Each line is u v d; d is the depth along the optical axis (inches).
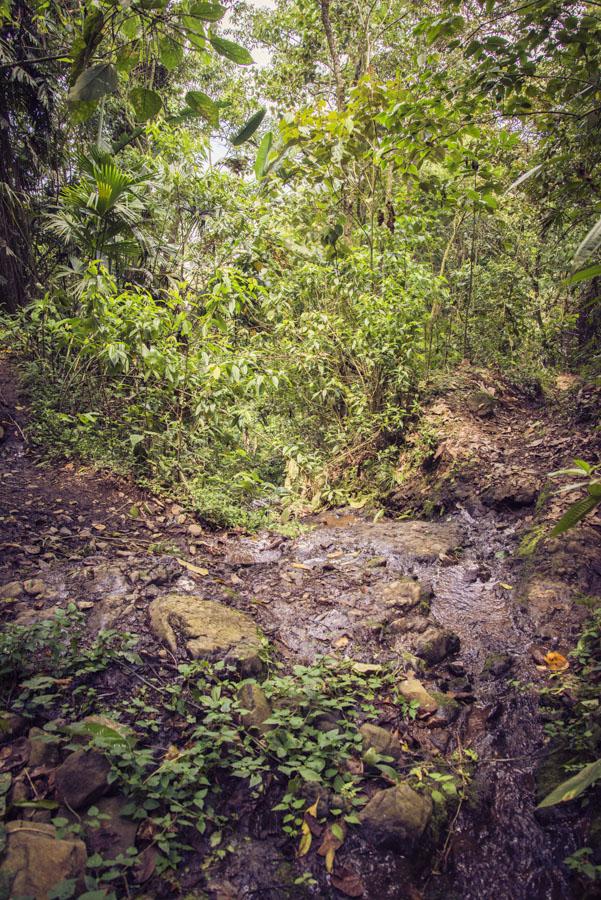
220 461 244.2
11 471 192.4
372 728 106.6
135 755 89.6
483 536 190.9
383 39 375.2
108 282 212.2
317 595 154.0
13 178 322.7
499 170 255.6
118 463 208.5
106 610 127.9
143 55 63.9
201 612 129.1
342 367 297.1
